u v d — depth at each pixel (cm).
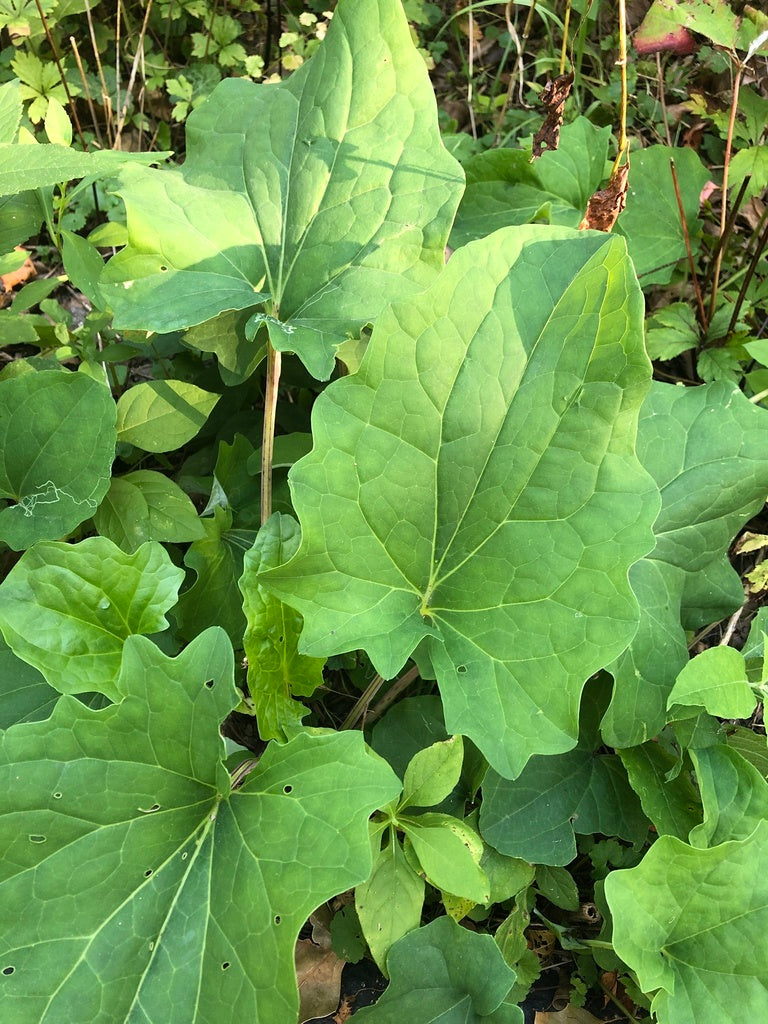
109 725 34
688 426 47
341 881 31
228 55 78
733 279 64
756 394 57
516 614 38
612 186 47
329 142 44
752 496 47
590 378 37
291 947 31
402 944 38
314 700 50
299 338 40
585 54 79
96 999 32
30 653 37
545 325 38
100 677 38
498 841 43
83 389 43
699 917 38
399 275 42
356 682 50
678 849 37
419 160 43
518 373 38
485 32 83
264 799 34
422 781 40
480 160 61
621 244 36
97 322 50
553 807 44
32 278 68
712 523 47
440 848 39
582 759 46
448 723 36
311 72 45
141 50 71
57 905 32
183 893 34
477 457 39
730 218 58
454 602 39
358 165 43
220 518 47
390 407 37
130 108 78
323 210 43
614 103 74
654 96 75
